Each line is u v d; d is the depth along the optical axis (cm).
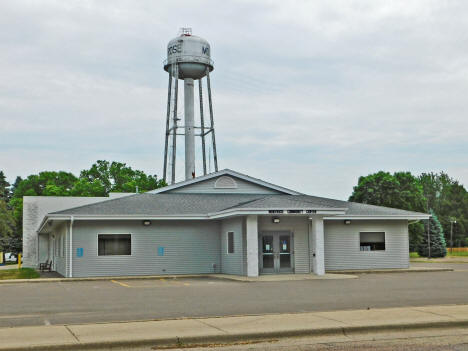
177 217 3039
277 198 2938
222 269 3134
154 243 3077
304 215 2898
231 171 3572
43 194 8525
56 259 3819
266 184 3594
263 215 2897
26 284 2559
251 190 3588
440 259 5850
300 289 2059
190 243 3130
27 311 1508
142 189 8962
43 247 4700
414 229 6538
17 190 9412
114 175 9650
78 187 8469
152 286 2308
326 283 2331
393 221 3312
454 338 1123
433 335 1155
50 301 1752
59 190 8406
